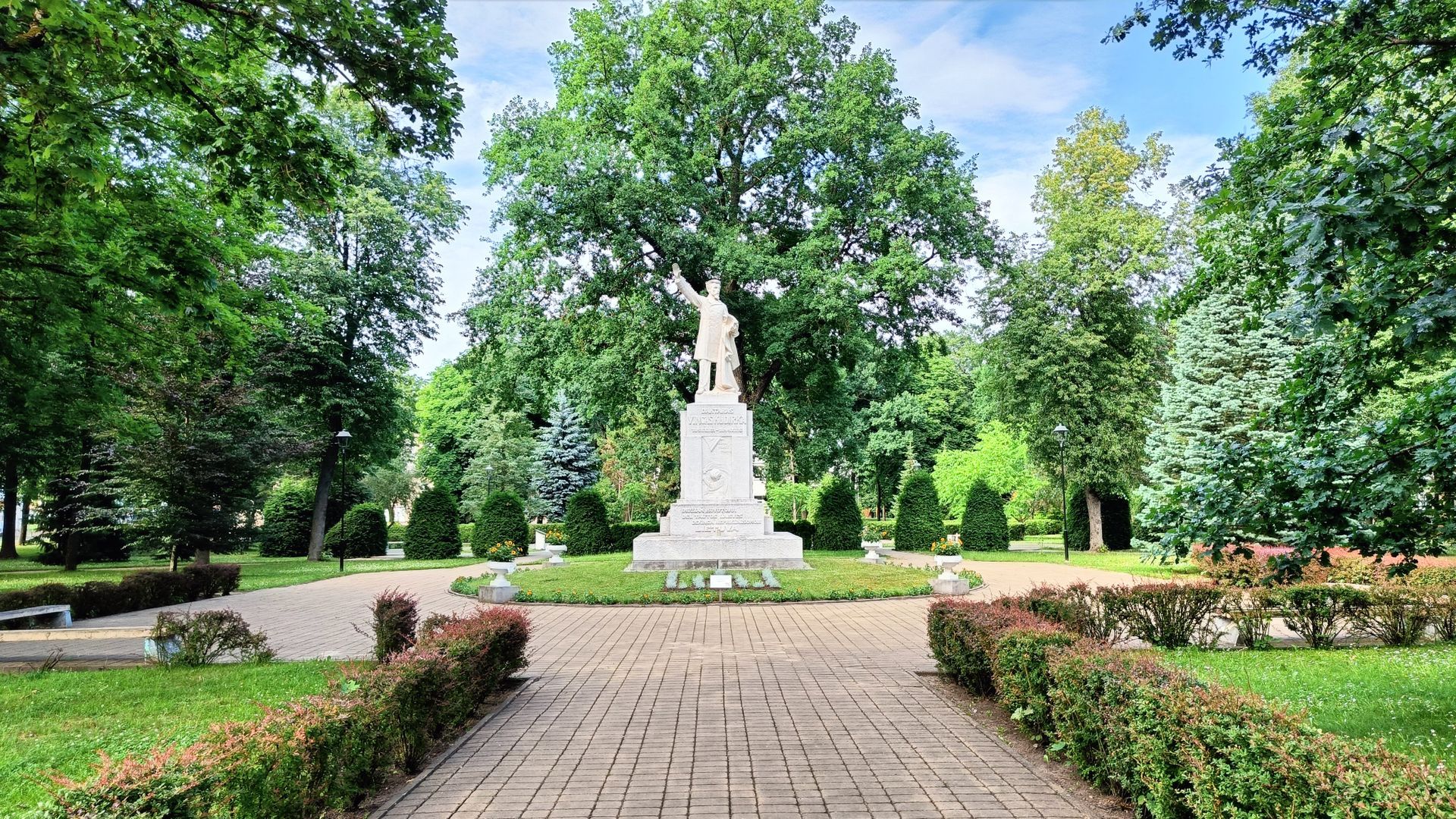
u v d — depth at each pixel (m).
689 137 28.23
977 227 28.34
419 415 62.56
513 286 27.50
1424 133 5.39
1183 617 11.43
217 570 19.88
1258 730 4.18
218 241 13.71
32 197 7.90
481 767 6.39
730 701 8.48
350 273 32.41
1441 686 8.35
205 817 3.76
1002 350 35.56
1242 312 24.20
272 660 11.24
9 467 26.30
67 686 9.42
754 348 30.14
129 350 13.91
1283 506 6.05
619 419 31.61
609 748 6.84
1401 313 5.32
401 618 10.16
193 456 24.31
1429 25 6.84
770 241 27.30
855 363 29.69
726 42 28.33
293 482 45.56
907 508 32.62
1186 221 36.19
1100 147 35.81
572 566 23.25
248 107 8.59
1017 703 7.19
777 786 5.84
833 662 10.59
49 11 6.09
